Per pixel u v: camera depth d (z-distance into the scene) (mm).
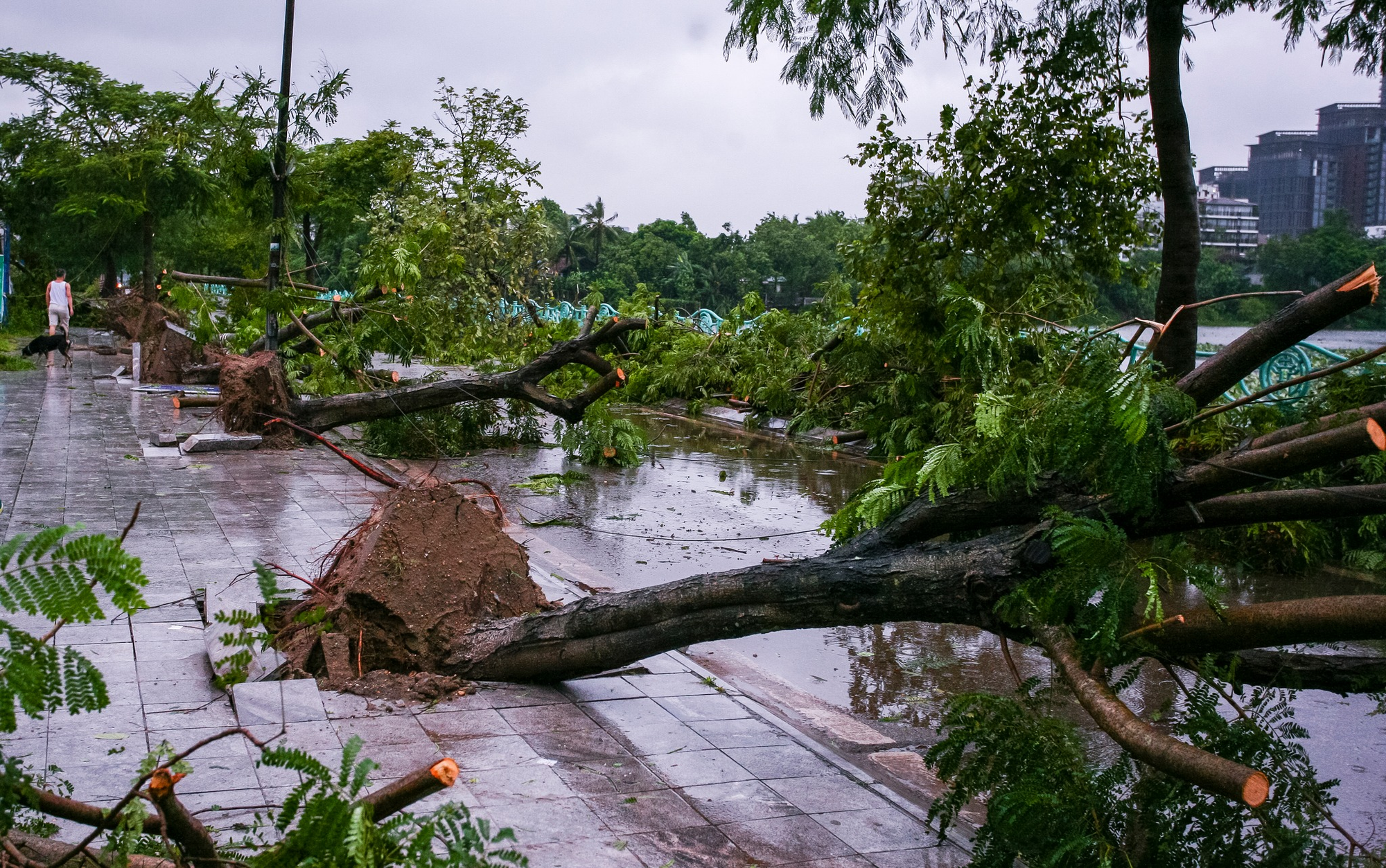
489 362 15203
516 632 5305
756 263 106750
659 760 4492
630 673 5723
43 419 13742
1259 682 4016
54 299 20969
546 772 4234
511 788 4043
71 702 1909
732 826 3885
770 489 12578
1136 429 3432
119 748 4098
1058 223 10391
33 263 32719
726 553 9172
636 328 12234
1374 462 5473
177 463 11180
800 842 3793
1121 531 3545
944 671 6488
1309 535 8164
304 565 7066
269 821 3488
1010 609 3725
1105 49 9617
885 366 15148
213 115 13180
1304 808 3410
